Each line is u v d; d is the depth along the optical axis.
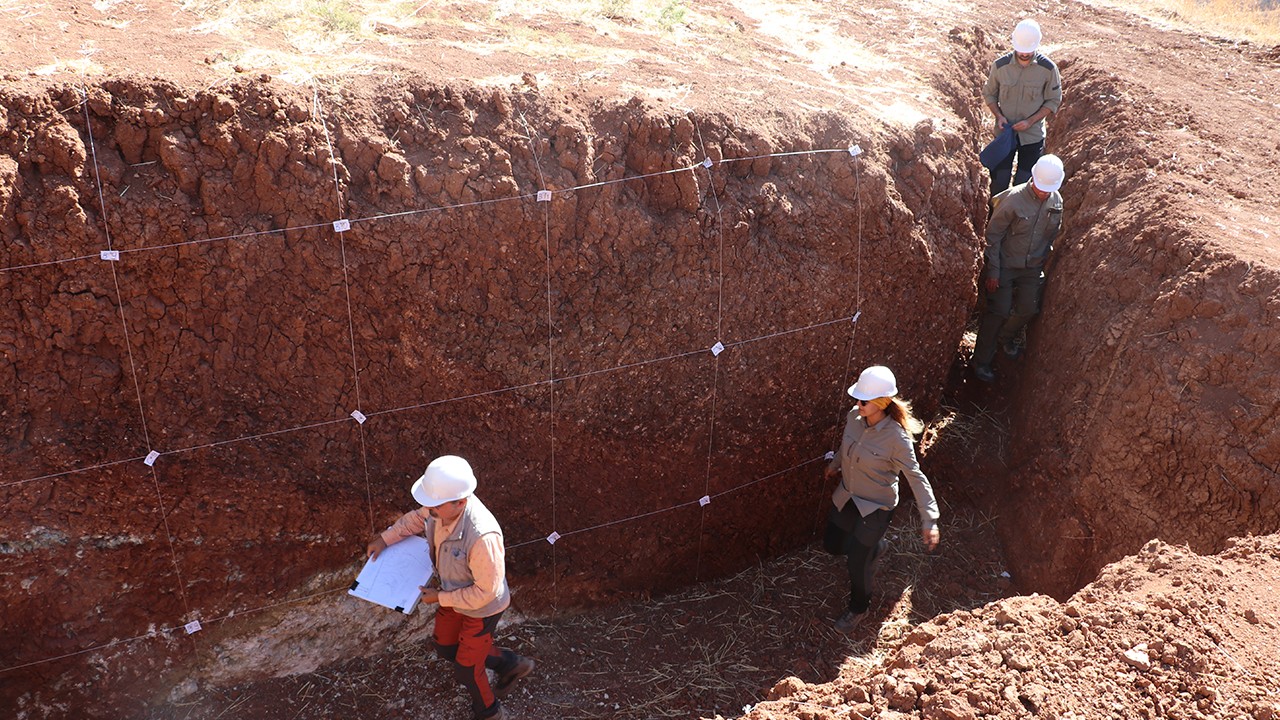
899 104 6.14
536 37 5.99
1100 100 7.69
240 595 4.72
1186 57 9.37
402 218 4.45
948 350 6.16
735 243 5.06
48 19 4.84
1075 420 5.74
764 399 5.48
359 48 5.22
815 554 6.05
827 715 3.24
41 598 4.30
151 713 4.65
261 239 4.27
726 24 7.34
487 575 3.83
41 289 4.02
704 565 5.80
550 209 4.67
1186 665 3.28
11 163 3.91
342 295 4.46
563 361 4.93
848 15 8.23
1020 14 10.09
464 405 4.87
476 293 4.68
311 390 4.61
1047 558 5.68
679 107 5.05
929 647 3.47
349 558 4.91
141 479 4.39
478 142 4.61
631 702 4.96
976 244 5.95
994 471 6.32
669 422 5.27
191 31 5.06
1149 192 6.14
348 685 4.91
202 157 4.18
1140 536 5.21
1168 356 5.22
